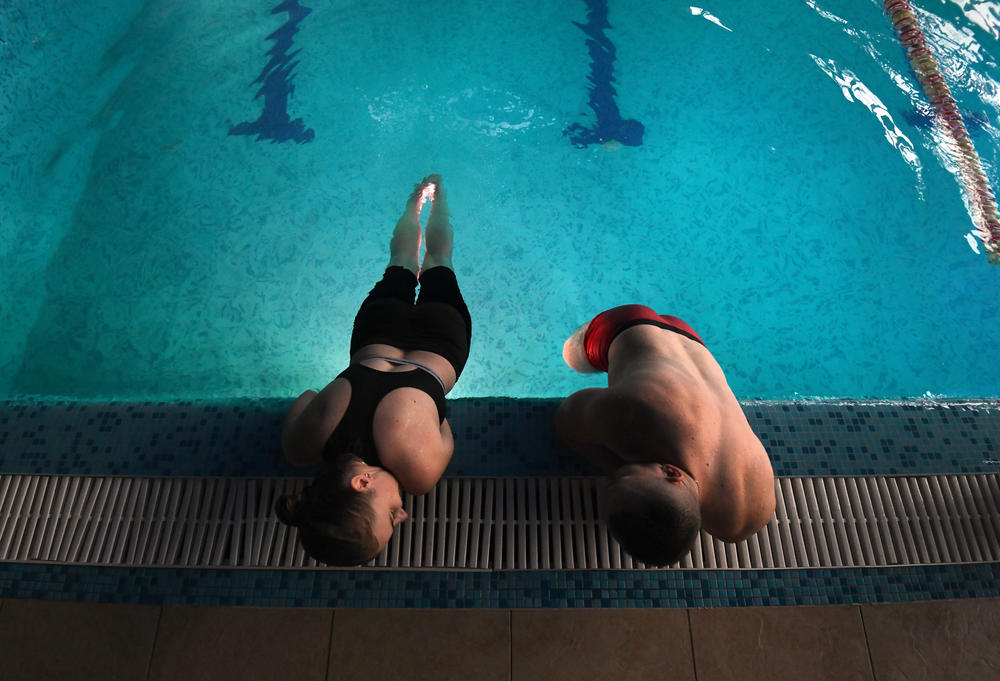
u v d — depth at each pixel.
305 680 1.95
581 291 3.08
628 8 3.84
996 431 2.20
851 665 1.96
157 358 2.87
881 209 3.22
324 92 3.57
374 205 3.25
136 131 3.39
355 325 2.05
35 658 1.96
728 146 3.41
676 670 1.96
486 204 3.28
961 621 2.00
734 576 2.03
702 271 3.12
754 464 1.61
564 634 1.99
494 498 2.09
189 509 2.08
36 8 3.13
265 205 3.24
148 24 3.70
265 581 2.02
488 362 2.94
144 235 3.14
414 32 3.79
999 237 3.10
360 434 1.57
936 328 2.94
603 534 2.06
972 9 3.56
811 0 3.77
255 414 2.19
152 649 1.97
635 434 1.59
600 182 3.34
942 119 3.40
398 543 2.05
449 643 1.98
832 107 3.49
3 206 2.87
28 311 2.89
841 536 2.07
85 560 2.03
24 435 2.14
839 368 2.88
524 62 3.70
